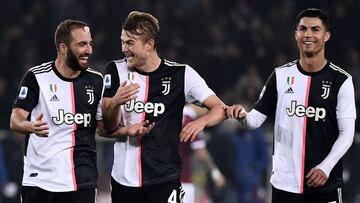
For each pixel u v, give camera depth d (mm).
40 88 21234
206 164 31812
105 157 36438
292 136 21328
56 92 21219
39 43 49875
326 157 20859
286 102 21406
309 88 21281
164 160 21328
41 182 21109
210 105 21469
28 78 21312
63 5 50938
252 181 37719
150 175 21250
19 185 37125
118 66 21672
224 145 37688
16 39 49438
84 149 21281
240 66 48062
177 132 21547
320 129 21219
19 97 21188
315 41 21047
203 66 47906
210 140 38125
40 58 49531
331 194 21328
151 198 21328
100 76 21609
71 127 21188
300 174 21234
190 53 48344
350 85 21188
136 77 21469
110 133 21281
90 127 21406
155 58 21531
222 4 50750
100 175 36406
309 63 21281
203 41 49062
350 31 49938
